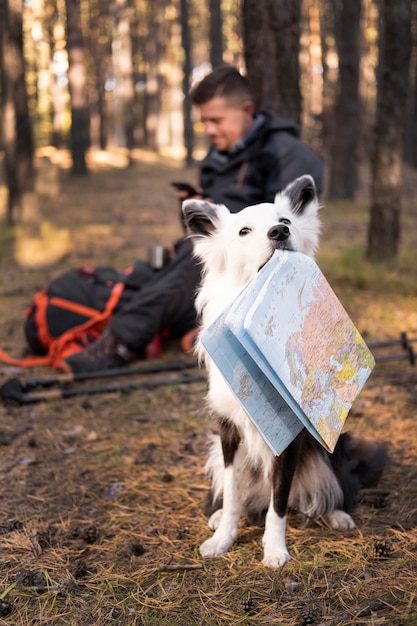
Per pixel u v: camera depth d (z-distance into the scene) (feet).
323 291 7.65
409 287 23.08
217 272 8.72
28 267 29.30
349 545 8.75
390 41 25.09
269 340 6.91
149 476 11.18
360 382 7.93
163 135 135.03
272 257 7.39
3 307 22.94
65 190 66.44
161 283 16.92
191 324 17.70
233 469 8.93
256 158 13.19
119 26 98.89
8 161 37.83
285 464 8.38
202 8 121.08
